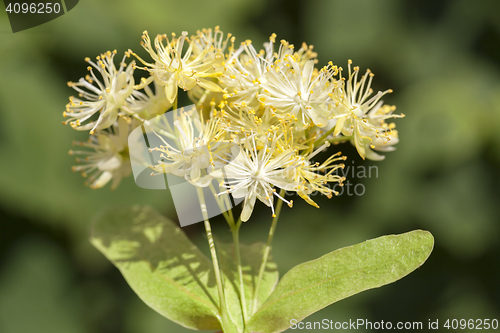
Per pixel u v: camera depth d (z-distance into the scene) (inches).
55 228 16.5
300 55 11.0
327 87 10.4
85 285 17.1
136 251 10.9
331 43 19.1
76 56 16.2
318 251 17.3
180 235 11.0
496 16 18.9
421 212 17.1
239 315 10.6
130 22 16.2
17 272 16.5
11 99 15.7
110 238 11.0
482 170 16.7
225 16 17.8
